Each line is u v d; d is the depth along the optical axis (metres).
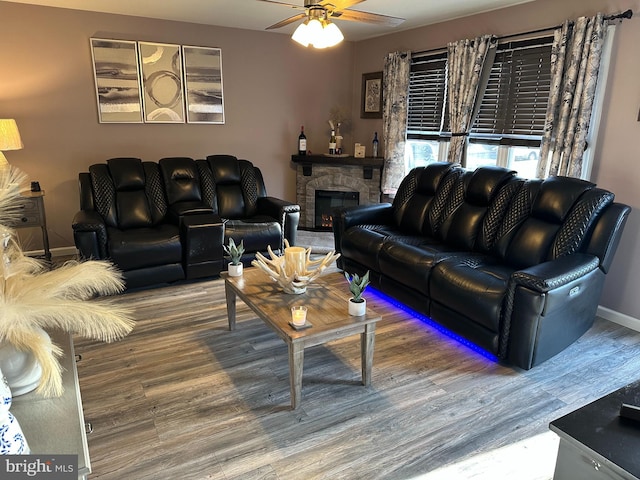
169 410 2.30
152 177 4.45
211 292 3.88
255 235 4.28
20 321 1.24
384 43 5.50
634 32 3.09
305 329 2.27
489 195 3.56
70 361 1.58
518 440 2.11
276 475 1.88
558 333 2.71
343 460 1.97
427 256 3.23
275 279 2.75
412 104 5.21
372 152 5.97
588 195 2.97
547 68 3.74
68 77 4.48
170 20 4.81
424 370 2.71
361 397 2.43
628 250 3.28
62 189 4.68
